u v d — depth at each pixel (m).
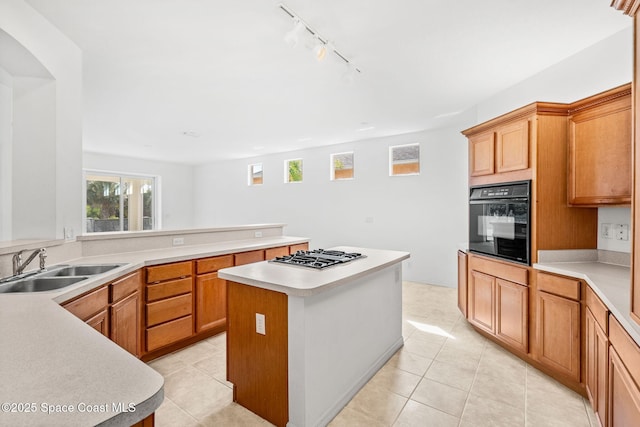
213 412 1.91
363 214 5.74
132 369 0.76
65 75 2.35
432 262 5.02
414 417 1.88
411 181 5.22
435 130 4.99
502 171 2.74
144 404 0.63
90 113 4.18
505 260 2.67
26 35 1.95
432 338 3.03
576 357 2.07
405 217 5.28
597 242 2.45
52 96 2.26
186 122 4.64
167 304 2.64
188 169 8.73
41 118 2.26
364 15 2.10
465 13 2.08
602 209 2.42
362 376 2.23
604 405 1.60
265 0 1.95
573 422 1.83
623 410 1.33
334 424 1.82
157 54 2.62
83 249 2.61
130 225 7.70
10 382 0.68
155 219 8.18
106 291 2.03
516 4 2.00
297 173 6.86
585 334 2.01
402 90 3.42
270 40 2.42
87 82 3.17
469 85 3.30
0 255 1.86
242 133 5.28
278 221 7.03
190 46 2.50
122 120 4.52
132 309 2.35
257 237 4.40
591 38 2.41
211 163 8.38
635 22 1.24
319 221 6.35
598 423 1.75
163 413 1.90
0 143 2.26
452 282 4.84
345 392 2.03
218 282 3.07
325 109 4.06
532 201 2.43
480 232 3.03
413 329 3.26
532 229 2.43
